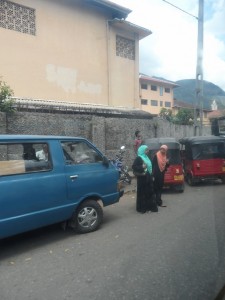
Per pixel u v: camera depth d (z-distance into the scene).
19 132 9.69
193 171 11.39
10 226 5.18
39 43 12.99
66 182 6.01
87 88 15.03
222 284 3.02
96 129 12.29
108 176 6.86
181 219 7.04
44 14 13.15
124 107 16.67
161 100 53.72
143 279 4.19
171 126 17.73
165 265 4.57
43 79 13.17
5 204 5.11
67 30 14.07
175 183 10.24
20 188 5.30
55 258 5.12
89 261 4.91
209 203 8.61
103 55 15.77
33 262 5.00
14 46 12.16
